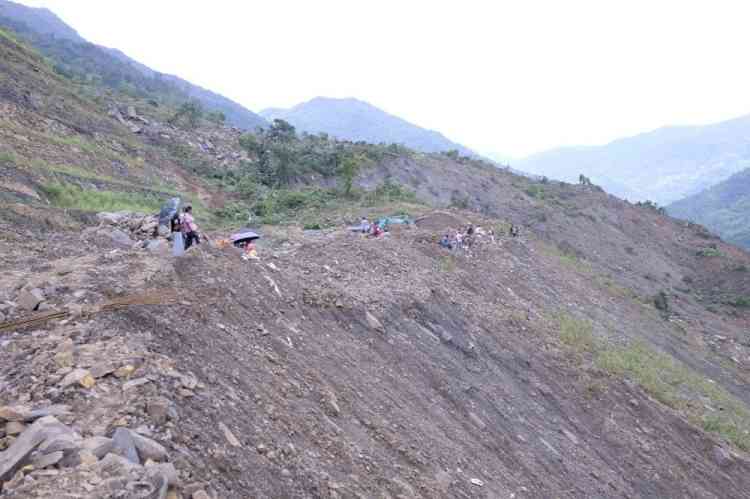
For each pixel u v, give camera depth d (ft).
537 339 54.29
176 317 22.59
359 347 34.81
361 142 245.65
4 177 64.28
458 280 58.34
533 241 111.86
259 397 20.83
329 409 24.57
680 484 42.63
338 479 19.21
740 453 49.75
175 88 466.29
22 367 16.83
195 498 13.03
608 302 91.30
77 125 112.88
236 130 208.95
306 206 108.88
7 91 101.76
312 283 40.19
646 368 60.80
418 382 35.65
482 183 230.89
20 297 20.85
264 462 16.96
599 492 36.60
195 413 16.78
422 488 23.38
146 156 122.01
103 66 424.05
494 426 36.42
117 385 16.31
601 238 204.85
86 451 12.69
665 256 213.46
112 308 21.22
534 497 31.01
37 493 11.16
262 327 27.55
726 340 118.52
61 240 37.58
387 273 50.24
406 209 105.09
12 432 13.61
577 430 43.88
